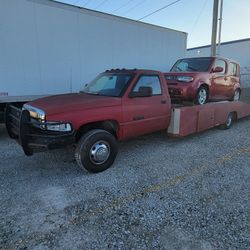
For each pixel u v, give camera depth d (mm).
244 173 4258
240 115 8336
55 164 4562
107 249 2441
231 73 8547
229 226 2797
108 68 7867
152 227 2775
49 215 2996
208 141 6242
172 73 7012
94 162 4105
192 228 2758
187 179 3994
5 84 5785
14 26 5754
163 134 6570
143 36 8727
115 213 3043
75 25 6875
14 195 3451
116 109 4379
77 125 3891
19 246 2471
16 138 4637
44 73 6426
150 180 3947
